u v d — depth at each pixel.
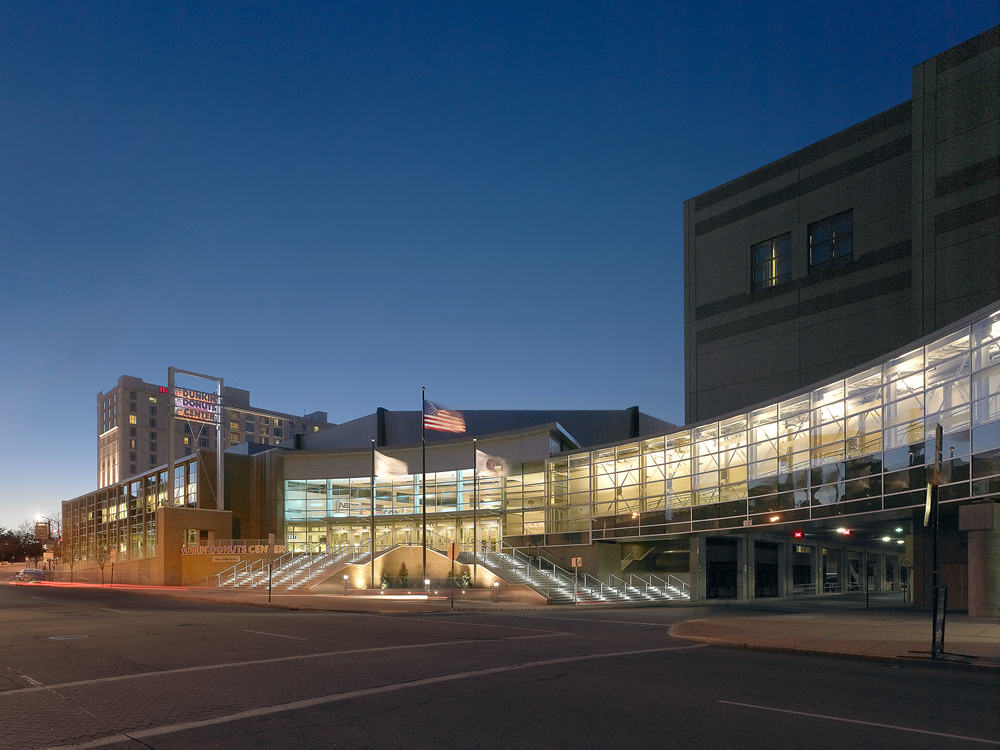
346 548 53.56
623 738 8.51
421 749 8.07
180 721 9.38
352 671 13.25
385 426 79.62
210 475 72.19
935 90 40.38
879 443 32.16
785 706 10.23
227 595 45.50
